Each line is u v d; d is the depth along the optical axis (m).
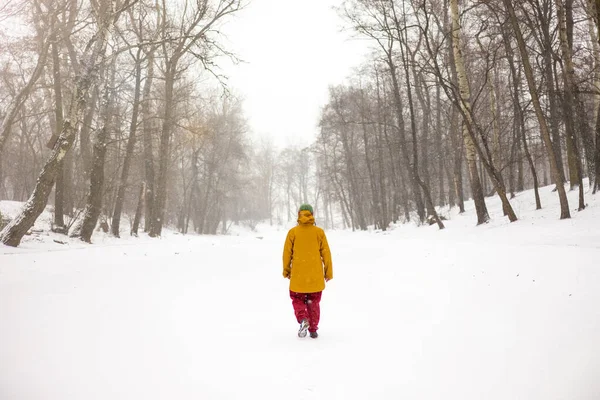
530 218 16.55
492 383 3.14
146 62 24.88
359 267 10.18
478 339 4.16
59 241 16.11
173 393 3.08
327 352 4.02
